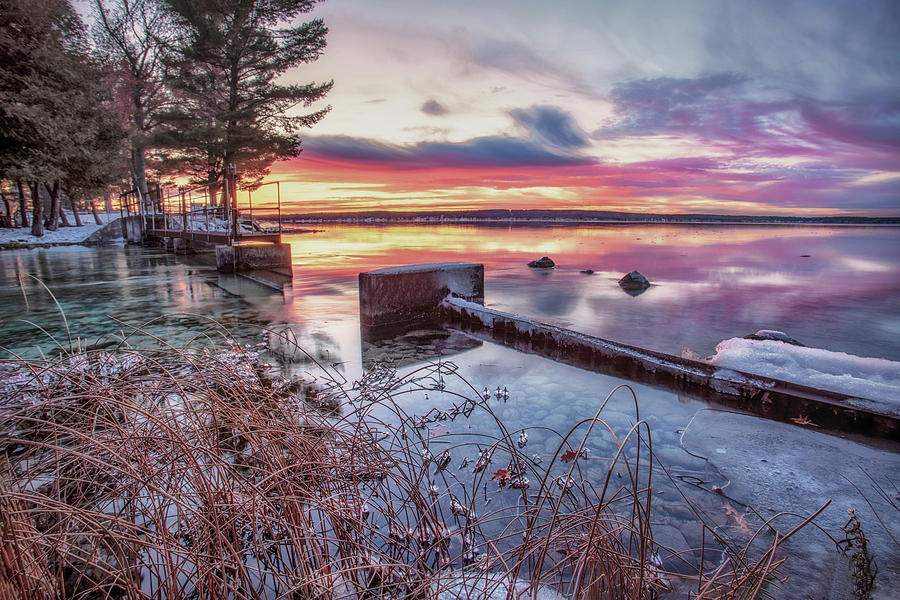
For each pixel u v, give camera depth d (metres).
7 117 16.38
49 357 4.46
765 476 2.48
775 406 3.44
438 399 3.64
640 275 10.95
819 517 2.12
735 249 23.50
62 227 33.06
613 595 1.43
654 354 4.25
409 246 24.53
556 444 2.84
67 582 1.66
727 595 1.44
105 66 24.77
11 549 1.38
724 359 4.52
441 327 6.54
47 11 17.64
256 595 1.55
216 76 25.91
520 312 8.05
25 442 1.62
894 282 11.90
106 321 6.38
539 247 24.27
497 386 3.98
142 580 1.72
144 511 1.71
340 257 17.94
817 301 9.26
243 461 2.28
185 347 2.79
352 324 6.55
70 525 1.71
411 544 1.92
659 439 2.94
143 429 1.99
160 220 23.22
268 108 26.39
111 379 2.34
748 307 8.62
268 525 1.79
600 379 4.21
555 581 1.66
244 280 11.10
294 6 24.61
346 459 2.18
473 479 2.45
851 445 2.85
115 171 24.72
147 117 30.84
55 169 18.50
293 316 7.01
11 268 13.53
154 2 29.91
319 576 1.52
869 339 6.46
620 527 1.64
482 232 45.16
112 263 15.14
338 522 1.78
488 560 1.59
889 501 2.24
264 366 4.23
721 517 2.12
